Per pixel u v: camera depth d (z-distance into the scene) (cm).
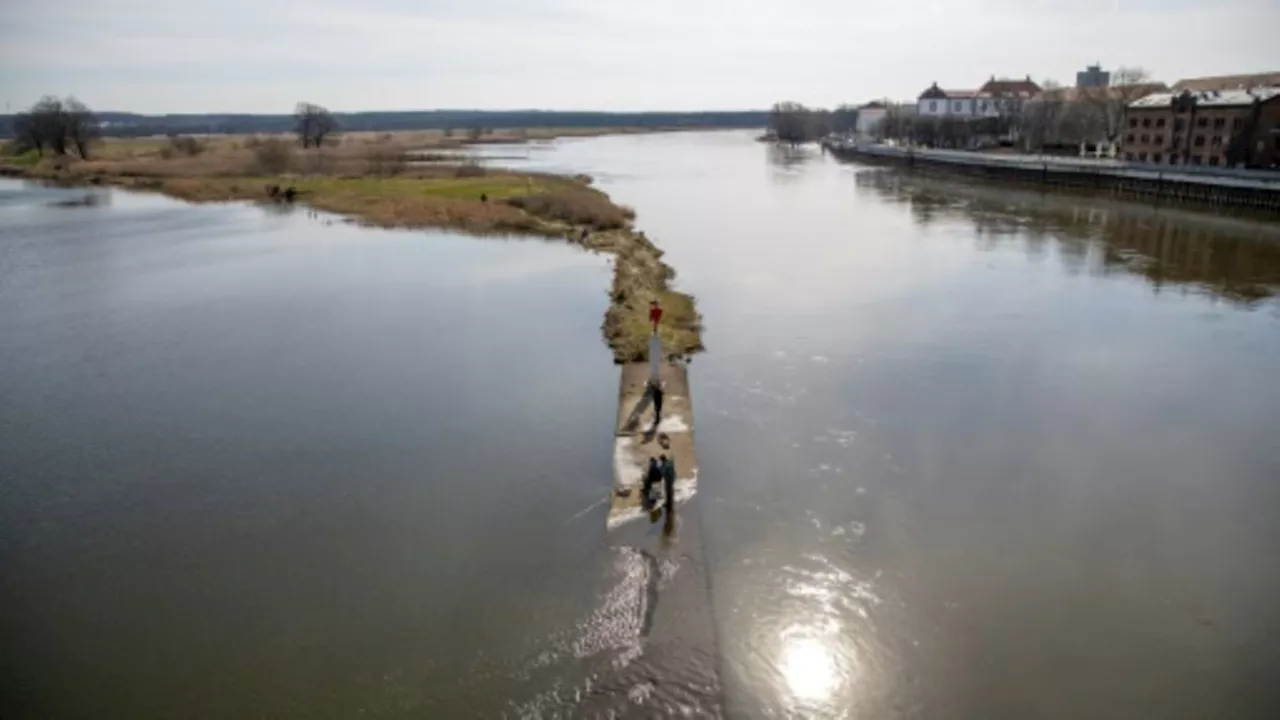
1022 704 1627
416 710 1591
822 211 9044
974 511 2344
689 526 2231
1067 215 8475
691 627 1830
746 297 4831
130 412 3139
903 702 1630
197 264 6003
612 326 4016
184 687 1669
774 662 1728
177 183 11244
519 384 3334
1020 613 1900
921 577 2028
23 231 7650
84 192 11181
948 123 17650
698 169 15575
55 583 2045
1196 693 1658
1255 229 7194
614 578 2006
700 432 2852
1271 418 3009
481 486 2470
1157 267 5703
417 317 4409
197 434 2919
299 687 1661
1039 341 3941
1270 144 9212
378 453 2719
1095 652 1773
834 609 1898
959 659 1747
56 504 2444
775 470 2570
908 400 3167
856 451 2711
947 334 4047
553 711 1589
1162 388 3312
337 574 2044
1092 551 2153
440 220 7850
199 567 2095
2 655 1773
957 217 8438
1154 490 2477
